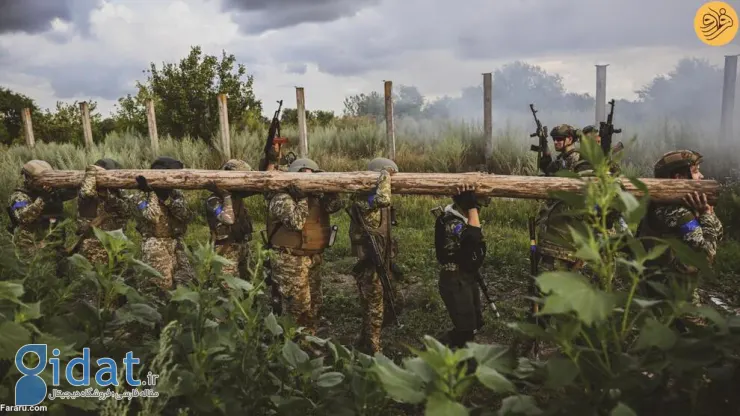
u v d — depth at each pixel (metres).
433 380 1.65
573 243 1.82
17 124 25.41
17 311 2.15
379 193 4.50
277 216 4.70
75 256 2.56
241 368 2.44
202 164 15.04
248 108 18.95
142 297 2.69
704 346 1.69
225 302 2.65
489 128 13.29
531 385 1.93
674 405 1.79
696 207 4.08
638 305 1.74
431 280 6.90
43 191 5.79
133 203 5.25
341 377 2.52
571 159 5.56
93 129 22.72
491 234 8.91
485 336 5.38
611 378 1.67
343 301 6.42
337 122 22.19
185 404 2.34
